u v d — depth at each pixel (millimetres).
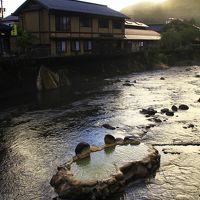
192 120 22906
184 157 16438
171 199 12656
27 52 36438
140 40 69688
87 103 30047
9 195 13242
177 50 73812
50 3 42375
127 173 14000
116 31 56875
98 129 21641
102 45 53500
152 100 30641
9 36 37625
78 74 43562
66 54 44969
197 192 13141
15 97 32750
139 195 12969
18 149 18375
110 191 12773
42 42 42406
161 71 57656
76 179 13055
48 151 17922
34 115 25844
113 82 43312
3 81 32188
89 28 48969
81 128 22062
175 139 19031
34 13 42469
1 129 22172
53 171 15250
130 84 40812
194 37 82500
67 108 28141
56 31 42594
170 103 28906
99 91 36500
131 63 57562
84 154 15930
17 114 26250
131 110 26703
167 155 16703
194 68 62969
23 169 15625
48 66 38781
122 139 18156
